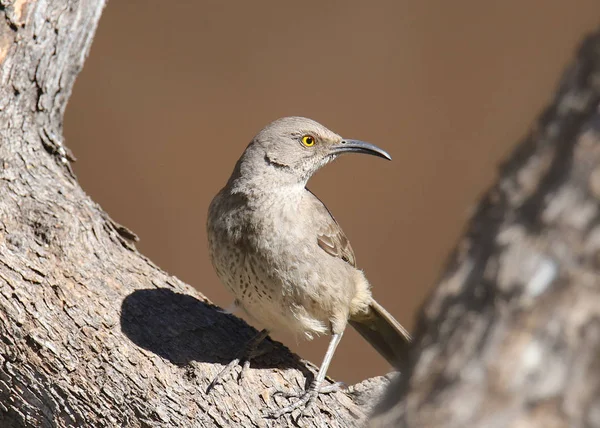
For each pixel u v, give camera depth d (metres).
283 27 23.08
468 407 4.32
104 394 8.55
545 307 4.34
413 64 22.38
